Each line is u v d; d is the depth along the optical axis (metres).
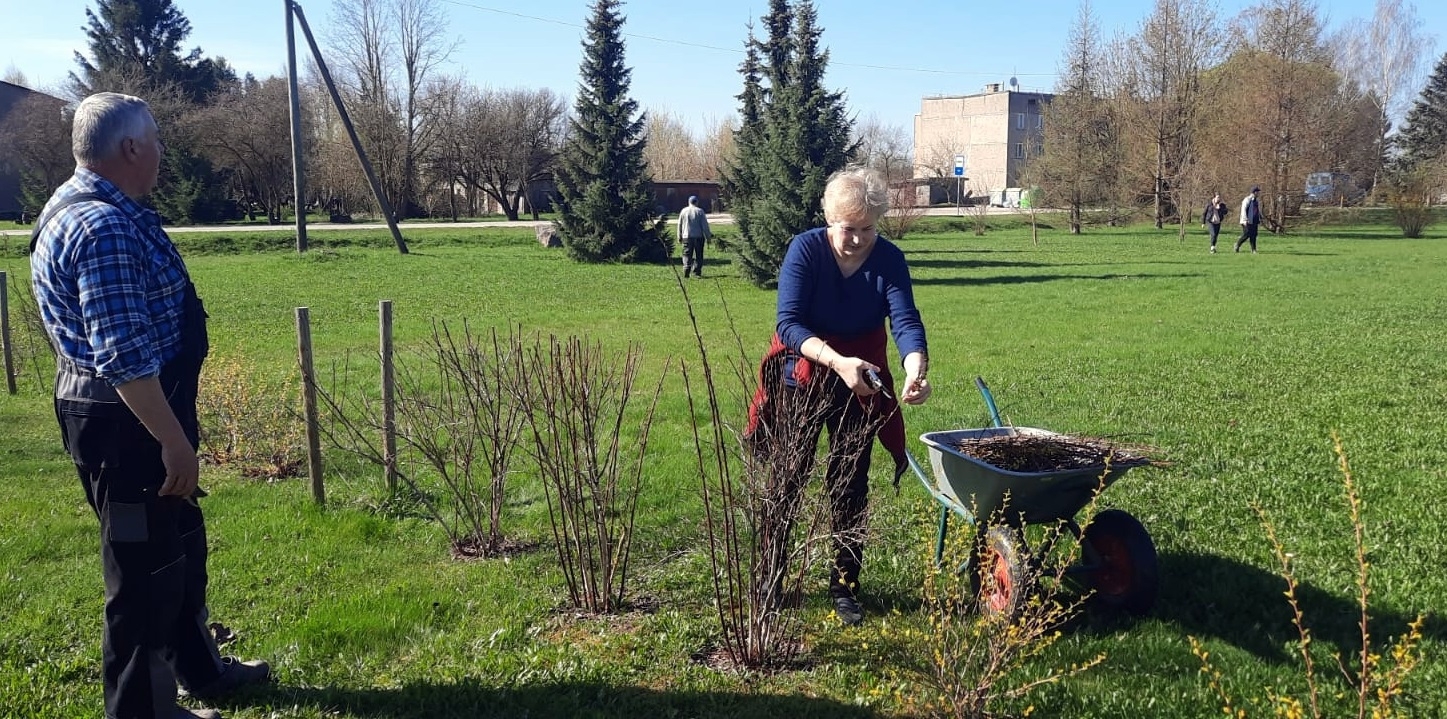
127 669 3.14
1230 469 6.57
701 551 5.01
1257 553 4.98
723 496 3.81
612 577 4.48
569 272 25.06
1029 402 8.91
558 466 4.44
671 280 23.09
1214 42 45.22
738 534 4.56
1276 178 40.75
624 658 3.98
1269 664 3.84
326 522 5.63
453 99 60.44
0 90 56.00
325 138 57.38
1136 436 7.30
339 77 56.12
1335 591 4.50
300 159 28.39
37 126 49.06
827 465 3.99
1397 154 71.75
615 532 5.19
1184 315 15.43
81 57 63.03
